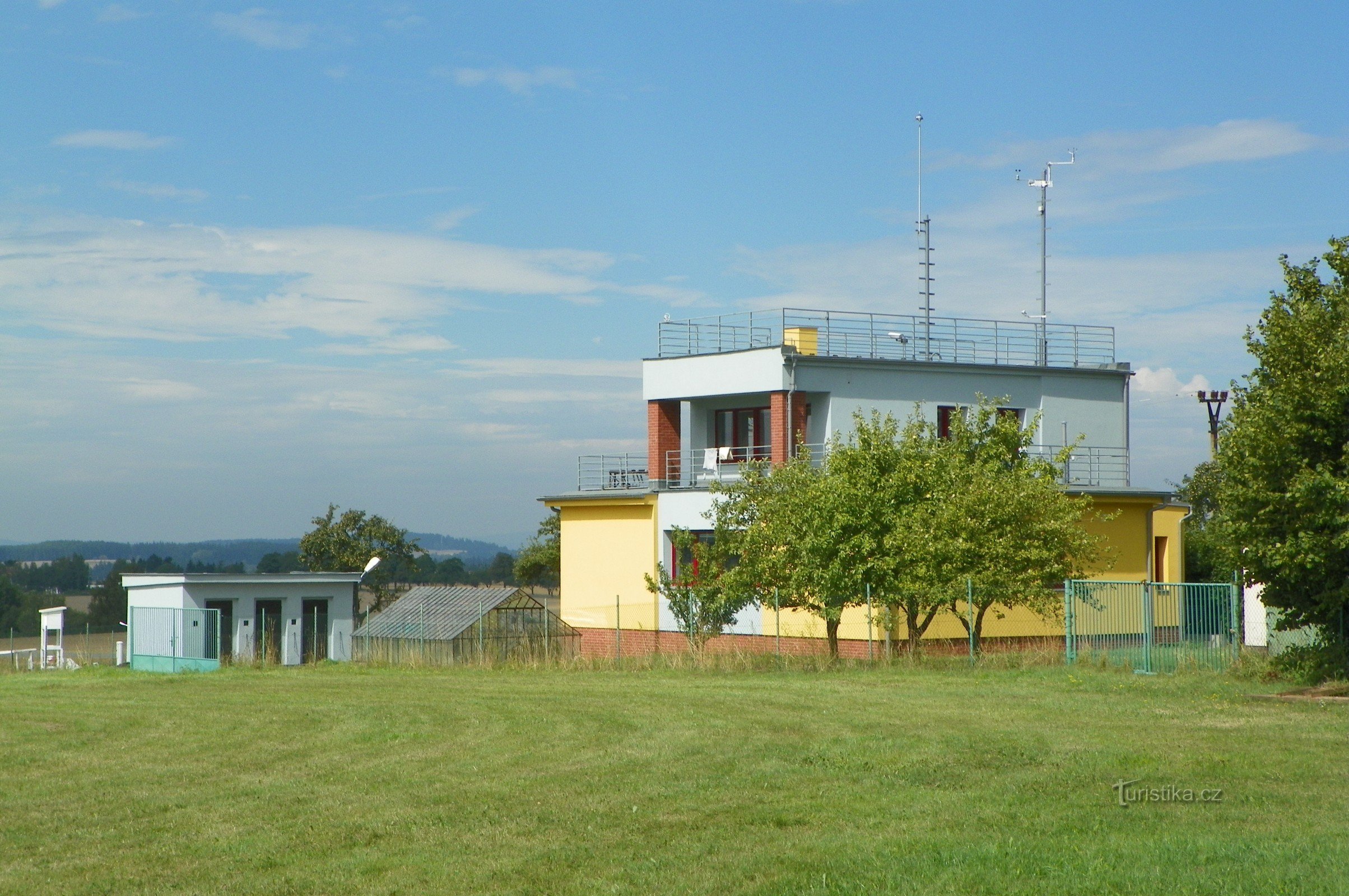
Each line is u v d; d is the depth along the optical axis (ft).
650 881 34.94
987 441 109.40
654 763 54.03
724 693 81.56
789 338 137.39
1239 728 59.57
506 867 36.76
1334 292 74.95
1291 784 45.80
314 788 50.42
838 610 100.94
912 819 41.70
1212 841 36.73
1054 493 101.96
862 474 100.17
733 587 105.50
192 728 71.15
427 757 57.72
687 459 141.18
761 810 43.65
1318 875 32.53
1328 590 73.31
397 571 197.47
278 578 149.28
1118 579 131.03
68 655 154.10
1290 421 71.41
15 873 37.68
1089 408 143.43
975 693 77.82
